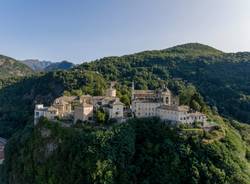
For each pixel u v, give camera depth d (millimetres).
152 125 164750
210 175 138000
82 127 163000
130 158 148500
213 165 142250
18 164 172000
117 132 152750
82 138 149125
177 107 169875
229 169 142250
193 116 168625
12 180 173000
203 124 170000
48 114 180875
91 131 156125
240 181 139000
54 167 149500
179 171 139500
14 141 189250
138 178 142000
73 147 148375
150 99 197000
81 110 173625
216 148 149250
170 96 194375
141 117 176375
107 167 138750
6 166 184750
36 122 184375
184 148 147250
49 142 161125
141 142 157375
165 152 147000
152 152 149375
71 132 156125
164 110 172500
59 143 156125
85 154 141875
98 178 134875
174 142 151375
